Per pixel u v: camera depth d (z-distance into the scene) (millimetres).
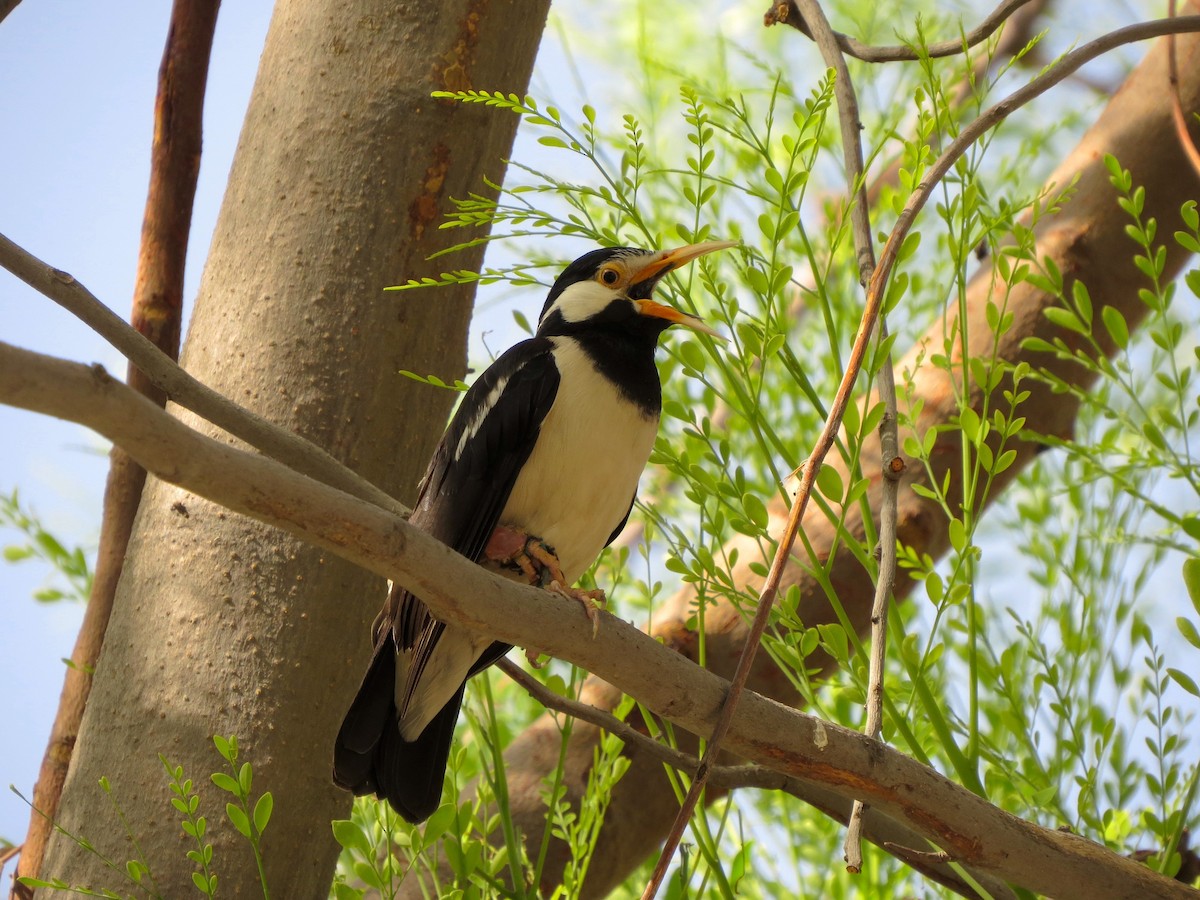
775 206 5496
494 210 5891
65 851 5387
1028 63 9570
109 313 5055
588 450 5906
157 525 5777
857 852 4594
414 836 5129
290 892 5438
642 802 6875
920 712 5887
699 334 6160
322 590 5656
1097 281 7398
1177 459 5824
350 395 5887
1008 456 5148
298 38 6293
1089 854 4855
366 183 6047
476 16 6199
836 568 6914
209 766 5410
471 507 5867
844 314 7621
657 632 7086
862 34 8531
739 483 5336
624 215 5820
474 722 5855
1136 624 6262
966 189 5348
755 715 4566
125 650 5633
